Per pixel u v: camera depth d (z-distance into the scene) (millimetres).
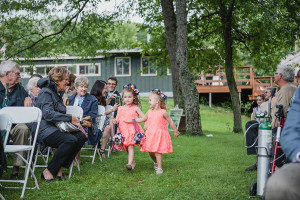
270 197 1512
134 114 6289
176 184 5086
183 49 12555
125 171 6051
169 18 13742
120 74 27812
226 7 16172
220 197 4449
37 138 5250
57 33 16531
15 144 5289
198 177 5523
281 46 16406
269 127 4188
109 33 17953
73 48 17672
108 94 8906
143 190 4824
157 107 6133
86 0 16062
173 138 11414
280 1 13055
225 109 26938
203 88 26781
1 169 5023
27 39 16578
